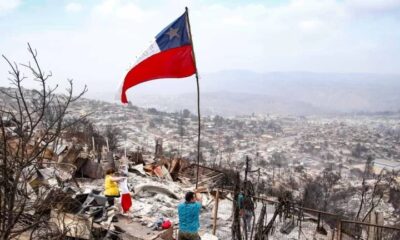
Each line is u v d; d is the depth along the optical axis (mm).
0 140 4711
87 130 20734
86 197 9047
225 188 14797
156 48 10570
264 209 8719
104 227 8484
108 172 10797
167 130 141625
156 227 9508
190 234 7875
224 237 10703
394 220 25109
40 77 4422
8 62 4312
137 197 12977
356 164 123062
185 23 10680
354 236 12344
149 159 22078
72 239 7047
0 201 4664
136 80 10586
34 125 4555
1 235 4617
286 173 77000
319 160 127938
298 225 12625
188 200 8000
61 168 12117
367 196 29766
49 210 6883
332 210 27312
